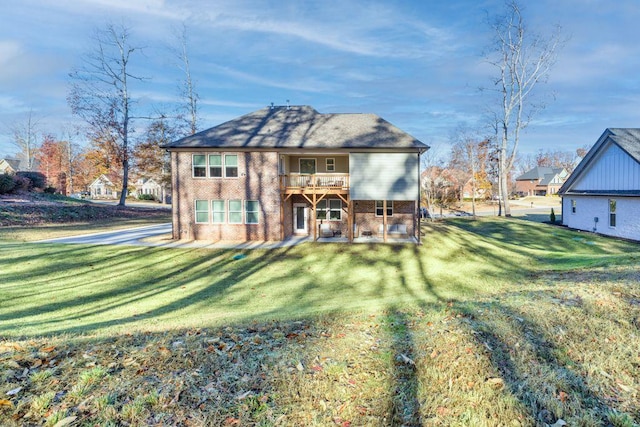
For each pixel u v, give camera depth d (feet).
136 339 15.60
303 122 73.41
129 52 107.14
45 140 181.37
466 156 160.66
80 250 53.31
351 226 64.64
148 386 10.96
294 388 11.07
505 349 13.44
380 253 55.77
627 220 66.13
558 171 249.75
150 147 116.16
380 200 68.18
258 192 66.44
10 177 96.48
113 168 129.59
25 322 25.46
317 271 46.68
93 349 13.92
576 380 11.23
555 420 9.48
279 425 9.36
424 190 121.90
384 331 16.34
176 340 15.26
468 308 19.34
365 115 75.15
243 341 15.03
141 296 35.63
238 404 10.19
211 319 23.43
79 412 9.65
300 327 17.53
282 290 38.32
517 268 44.37
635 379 11.30
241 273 45.52
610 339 14.02
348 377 11.80
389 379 11.66
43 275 42.06
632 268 28.78
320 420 9.59
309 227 74.08
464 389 10.91
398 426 9.36
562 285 24.25
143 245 59.36
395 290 37.19
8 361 12.32
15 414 9.42
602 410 9.83
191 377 11.55
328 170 73.82
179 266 48.24
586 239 67.41
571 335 14.48
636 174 63.93
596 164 75.61
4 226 72.84
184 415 9.65
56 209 89.25
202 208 67.31
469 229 85.30
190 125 117.19
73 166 197.67
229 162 66.80
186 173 67.10
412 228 71.51
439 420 9.53
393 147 63.16
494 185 184.44
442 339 14.56
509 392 10.63
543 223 94.32
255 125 72.79
